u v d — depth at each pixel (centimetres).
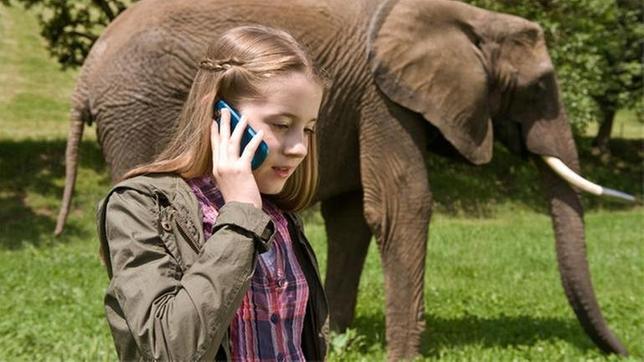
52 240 1661
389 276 713
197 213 252
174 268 244
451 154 768
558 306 1046
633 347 844
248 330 262
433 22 727
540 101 778
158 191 253
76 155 682
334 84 689
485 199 2198
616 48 2409
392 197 707
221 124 255
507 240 1703
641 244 1741
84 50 2114
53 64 2959
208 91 259
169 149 266
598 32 2153
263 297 265
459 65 727
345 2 708
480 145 738
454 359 737
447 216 2089
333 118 695
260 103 256
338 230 800
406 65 703
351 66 694
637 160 2841
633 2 2497
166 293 237
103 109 656
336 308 798
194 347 228
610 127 2784
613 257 1561
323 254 1411
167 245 246
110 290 249
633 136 3189
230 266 234
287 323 270
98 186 1955
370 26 702
